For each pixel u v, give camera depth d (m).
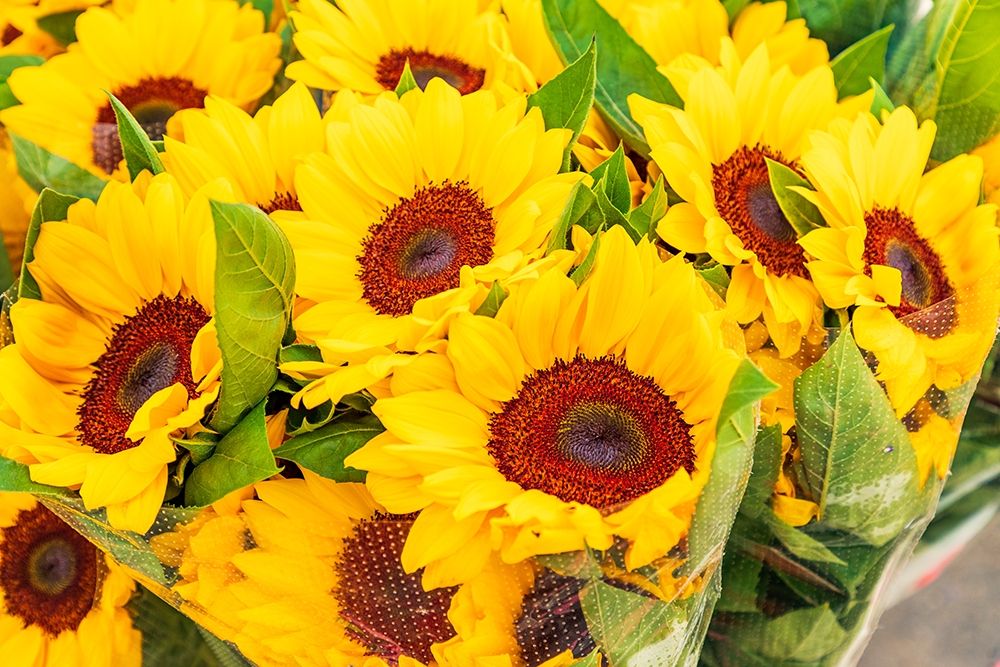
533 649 0.75
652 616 0.74
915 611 1.00
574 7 0.82
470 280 0.73
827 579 0.82
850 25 0.90
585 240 0.74
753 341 0.79
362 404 0.75
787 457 0.79
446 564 0.72
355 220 0.77
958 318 0.80
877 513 0.79
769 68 0.82
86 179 0.90
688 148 0.79
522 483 0.72
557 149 0.77
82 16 0.90
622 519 0.71
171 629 0.83
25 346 0.76
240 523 0.75
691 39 0.88
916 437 0.81
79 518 0.75
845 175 0.78
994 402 0.91
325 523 0.75
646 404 0.74
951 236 0.82
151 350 0.77
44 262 0.76
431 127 0.77
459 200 0.77
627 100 0.81
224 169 0.78
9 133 0.89
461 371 0.73
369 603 0.75
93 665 0.82
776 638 0.84
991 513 0.96
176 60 0.91
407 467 0.72
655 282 0.74
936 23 0.86
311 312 0.76
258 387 0.73
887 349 0.77
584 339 0.74
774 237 0.80
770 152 0.81
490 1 0.90
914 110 0.86
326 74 0.87
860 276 0.77
